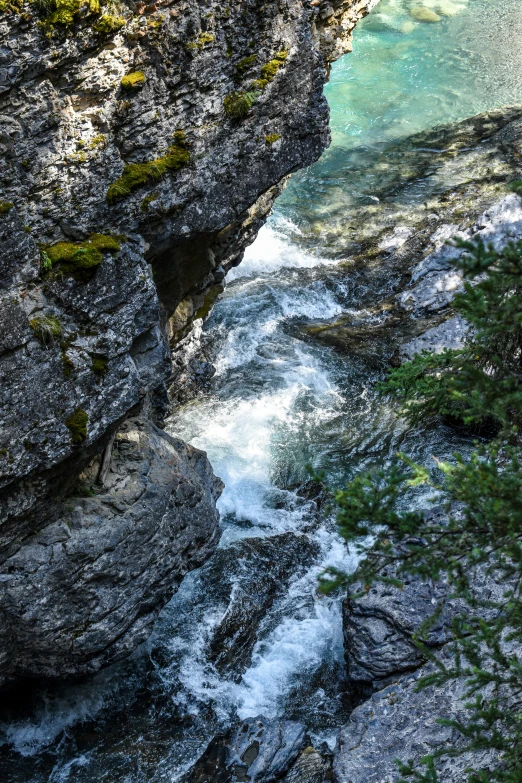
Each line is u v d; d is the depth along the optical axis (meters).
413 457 13.22
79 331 7.92
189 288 11.68
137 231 8.71
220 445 13.48
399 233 18.23
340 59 25.55
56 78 7.33
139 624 9.29
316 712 9.86
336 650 10.56
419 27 27.14
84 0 7.07
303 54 9.63
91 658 8.94
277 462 13.24
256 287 17.06
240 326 16.03
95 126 7.83
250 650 10.56
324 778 8.85
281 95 9.62
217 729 9.63
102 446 8.66
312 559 11.69
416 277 16.80
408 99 23.50
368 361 15.19
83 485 8.81
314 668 10.38
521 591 5.56
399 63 25.22
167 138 8.61
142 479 9.10
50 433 7.71
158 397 11.23
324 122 10.33
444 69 24.81
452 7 28.27
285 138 9.96
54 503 8.36
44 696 9.70
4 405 7.36
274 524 12.20
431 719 8.64
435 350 14.91
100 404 8.14
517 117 21.95
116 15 7.53
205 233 9.62
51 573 8.27
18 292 7.34
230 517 12.32
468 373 5.04
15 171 7.25
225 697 10.00
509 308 4.60
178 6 8.05
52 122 7.35
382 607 9.98
